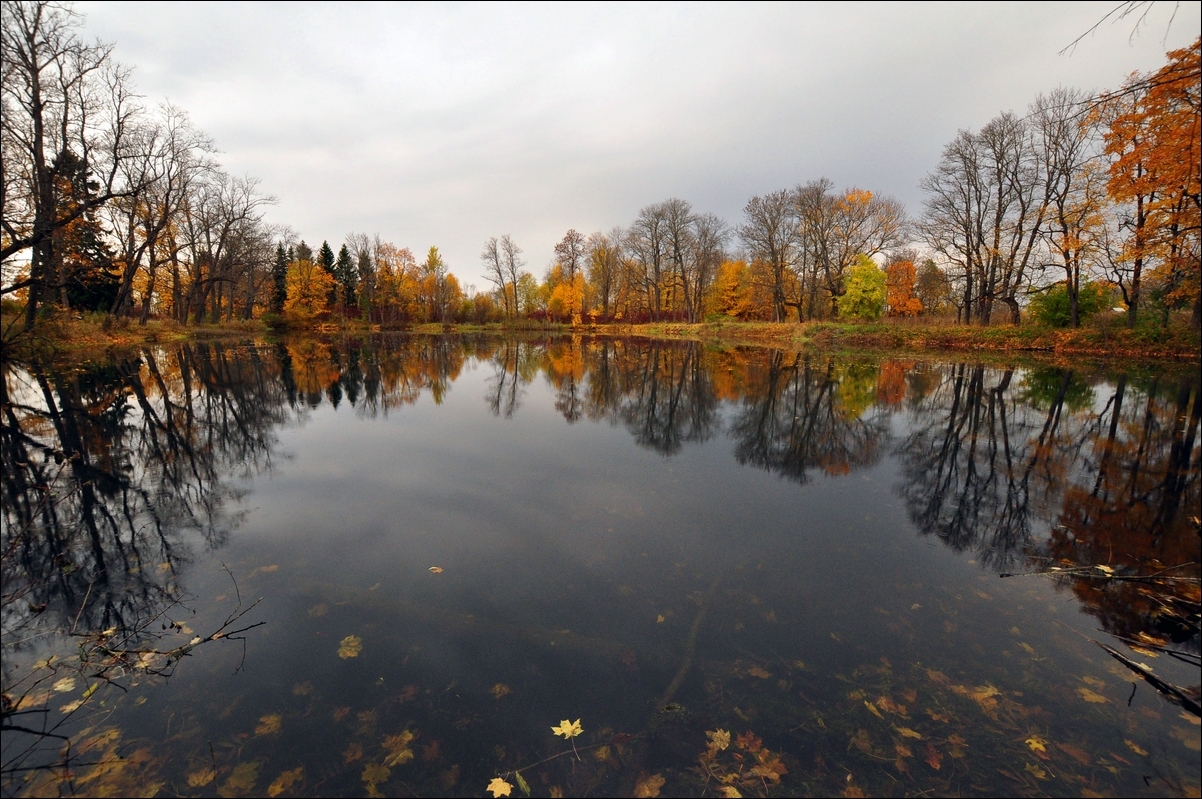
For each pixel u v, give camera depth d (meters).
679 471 7.38
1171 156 13.25
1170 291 19.28
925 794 2.43
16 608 3.87
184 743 2.69
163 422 10.10
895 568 4.53
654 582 4.26
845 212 36.16
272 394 13.77
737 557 4.71
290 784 2.47
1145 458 7.82
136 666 3.23
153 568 4.47
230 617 3.75
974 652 3.40
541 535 5.17
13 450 7.91
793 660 3.31
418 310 62.69
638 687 3.07
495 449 8.56
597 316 61.03
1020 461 7.77
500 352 31.14
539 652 3.37
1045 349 23.08
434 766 2.57
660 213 50.12
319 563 4.56
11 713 2.84
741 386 15.67
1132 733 2.76
